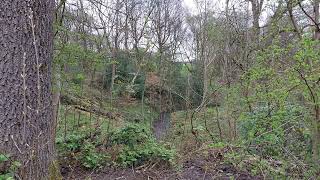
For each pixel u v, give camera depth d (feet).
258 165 13.85
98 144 17.80
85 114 25.22
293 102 12.52
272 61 12.33
